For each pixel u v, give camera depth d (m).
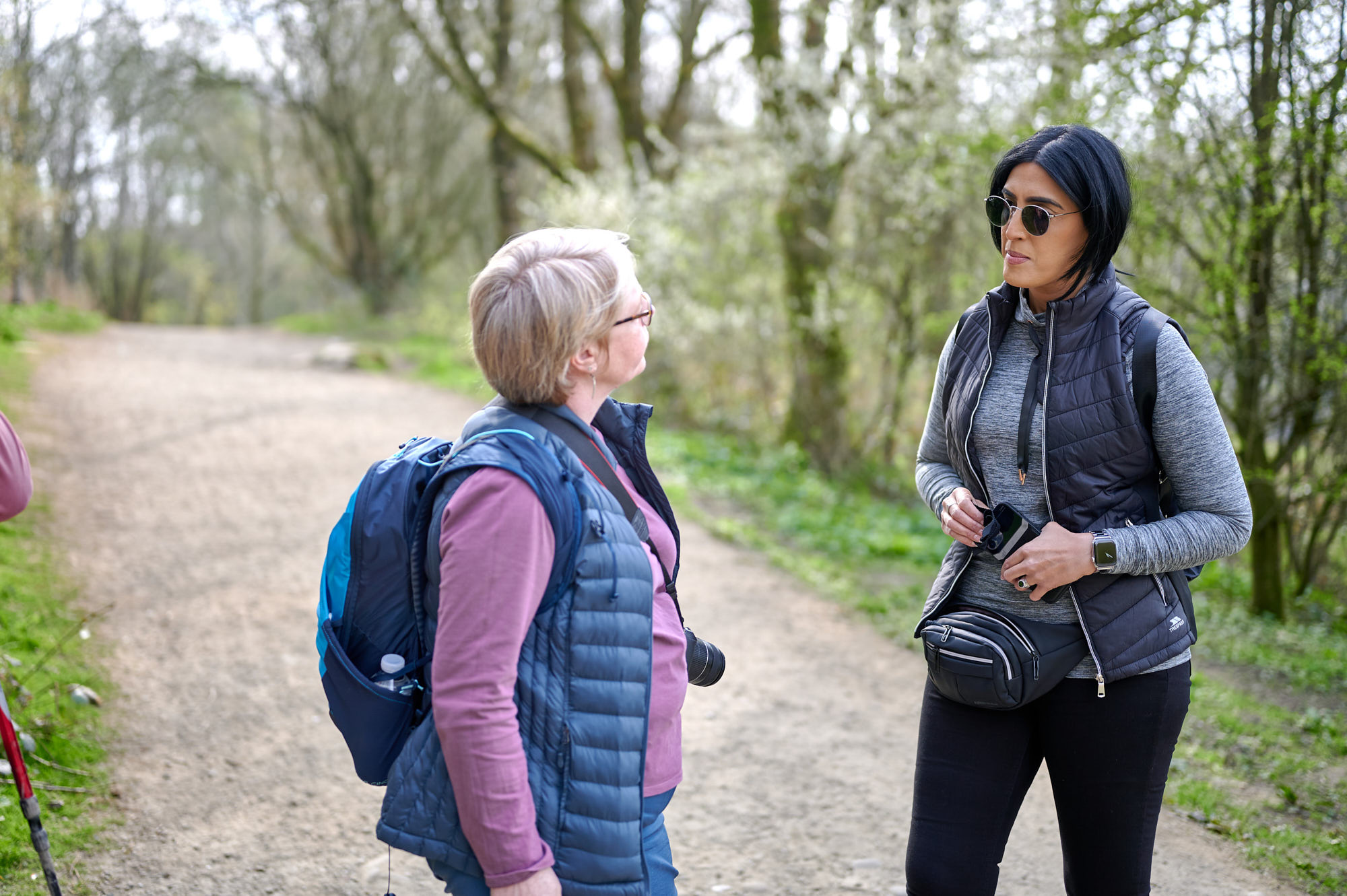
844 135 10.45
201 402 11.42
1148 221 5.89
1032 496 1.94
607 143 26.02
